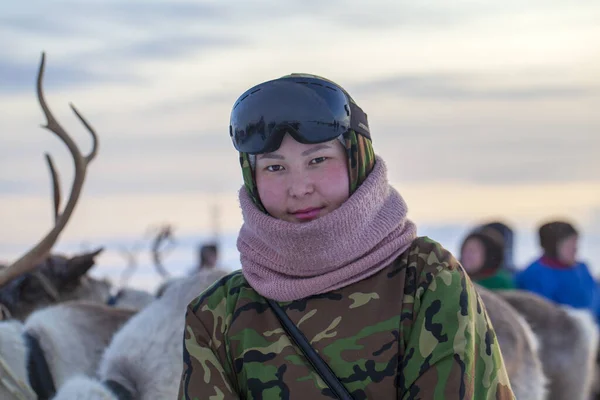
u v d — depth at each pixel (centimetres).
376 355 192
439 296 192
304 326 197
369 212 198
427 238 204
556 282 720
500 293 566
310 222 195
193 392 198
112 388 397
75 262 543
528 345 460
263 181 204
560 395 540
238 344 201
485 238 639
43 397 416
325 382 192
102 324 466
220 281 213
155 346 412
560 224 729
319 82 202
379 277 199
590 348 552
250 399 197
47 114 475
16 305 513
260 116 200
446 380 184
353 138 202
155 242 920
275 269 202
